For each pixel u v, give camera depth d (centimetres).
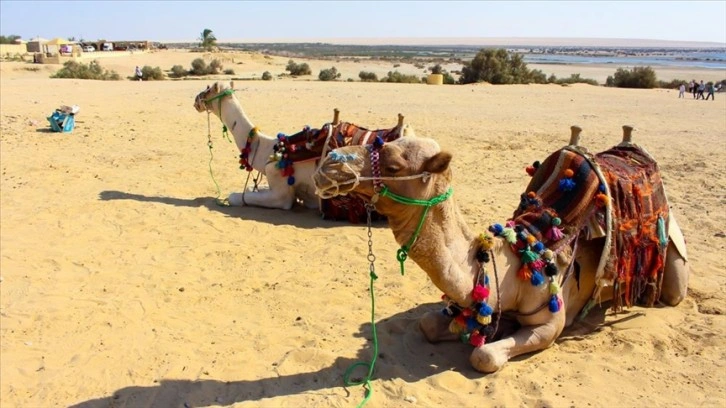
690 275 709
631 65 12100
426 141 457
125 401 489
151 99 2606
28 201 1064
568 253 516
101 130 1803
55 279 734
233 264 777
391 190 448
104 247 839
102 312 646
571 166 533
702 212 977
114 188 1155
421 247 462
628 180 552
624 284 562
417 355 544
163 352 561
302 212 1006
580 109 2531
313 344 566
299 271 750
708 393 475
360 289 693
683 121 2158
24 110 2136
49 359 557
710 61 15938
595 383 490
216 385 504
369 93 3070
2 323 625
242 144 1042
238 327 609
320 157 957
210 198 1087
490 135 1766
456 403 470
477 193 1115
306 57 14225
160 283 718
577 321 593
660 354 533
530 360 527
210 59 9419
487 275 491
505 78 5088
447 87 3731
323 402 471
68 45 9250
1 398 498
